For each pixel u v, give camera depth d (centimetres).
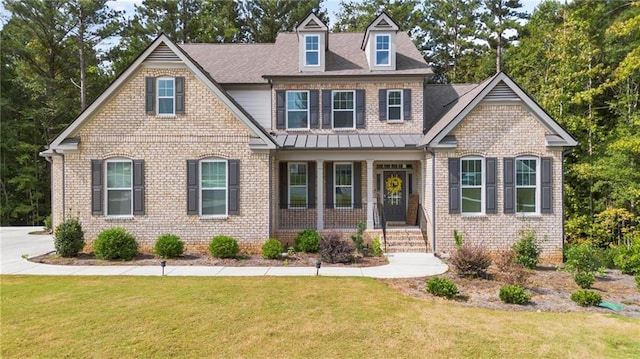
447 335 747
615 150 2275
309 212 1859
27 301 923
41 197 3366
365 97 1866
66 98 3319
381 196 1955
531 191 1557
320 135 1844
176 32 3478
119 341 698
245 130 1578
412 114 1850
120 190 1576
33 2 2947
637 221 2222
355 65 1912
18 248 1708
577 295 969
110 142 1563
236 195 1573
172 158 1573
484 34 3634
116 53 3338
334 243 1419
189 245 1570
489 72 3662
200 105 1577
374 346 694
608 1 2573
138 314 834
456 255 1238
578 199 2505
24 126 3158
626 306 959
